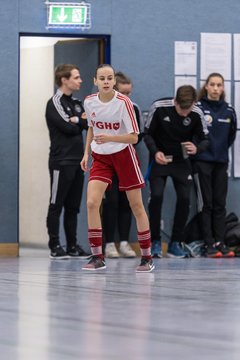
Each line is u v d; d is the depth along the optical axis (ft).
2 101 73.15
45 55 85.46
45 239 87.92
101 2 75.05
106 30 75.15
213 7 76.79
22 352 25.72
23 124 89.15
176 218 71.36
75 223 70.18
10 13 73.36
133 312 34.73
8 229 73.05
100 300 38.88
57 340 27.76
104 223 71.51
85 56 77.30
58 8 74.28
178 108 68.80
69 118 68.03
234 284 46.47
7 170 73.05
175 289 43.75
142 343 27.12
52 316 33.58
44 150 87.51
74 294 41.37
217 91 72.90
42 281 48.21
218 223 72.64
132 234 74.54
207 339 28.04
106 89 52.13
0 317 33.27
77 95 77.82
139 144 74.84
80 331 29.68
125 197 71.20
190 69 76.38
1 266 60.34
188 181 71.00
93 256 56.70
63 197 68.69
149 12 75.66
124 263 63.52
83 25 74.74
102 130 53.11
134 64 75.51
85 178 77.56
